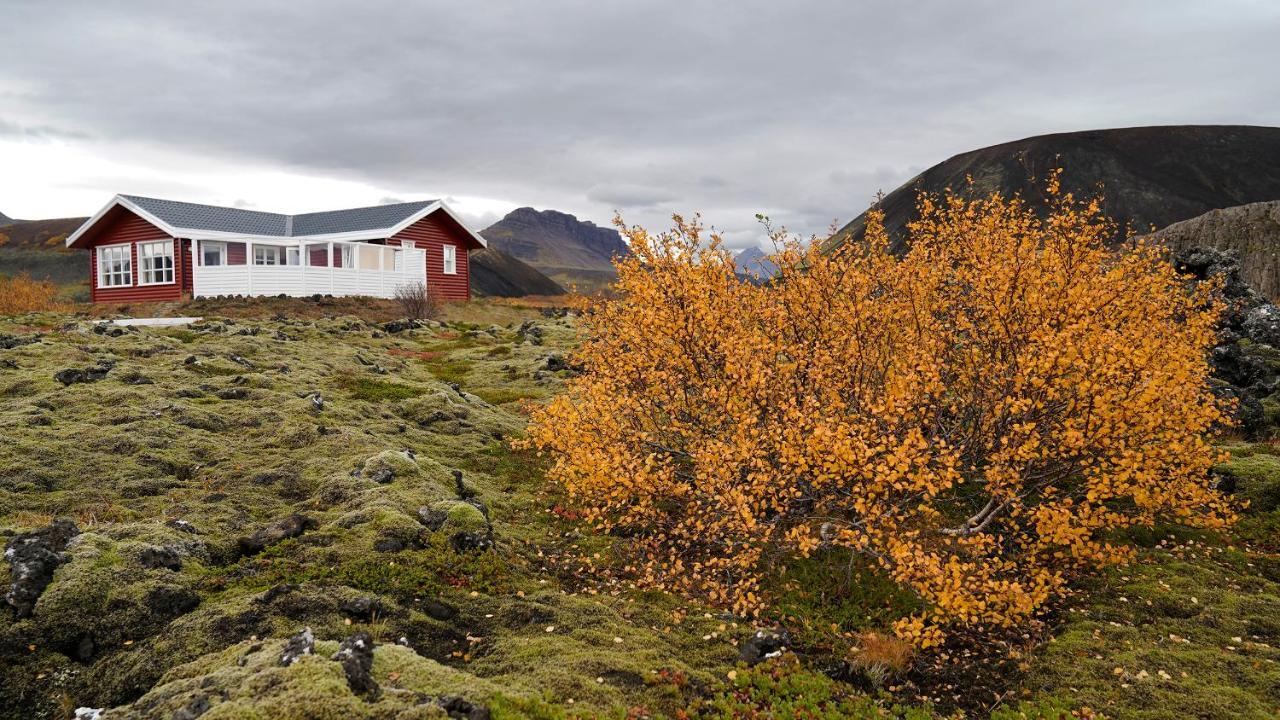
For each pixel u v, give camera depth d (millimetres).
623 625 8539
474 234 48688
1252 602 9547
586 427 10891
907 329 11352
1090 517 9969
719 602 9609
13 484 10523
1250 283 31703
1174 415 9531
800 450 9516
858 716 7125
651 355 11273
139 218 41531
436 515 10242
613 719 6355
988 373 10234
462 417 17000
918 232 12250
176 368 17938
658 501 12320
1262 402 16484
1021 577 10234
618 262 11164
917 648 8734
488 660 7453
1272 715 7133
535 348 28109
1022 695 7840
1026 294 10266
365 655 6430
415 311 37156
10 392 15180
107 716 5785
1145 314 11688
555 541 11375
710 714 6848
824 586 10125
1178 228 35500
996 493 9609
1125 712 7293
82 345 19453
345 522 9992
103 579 7945
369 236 42281
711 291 11188
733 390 10359
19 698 6652
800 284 11320
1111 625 9086
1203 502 9992
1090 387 8992
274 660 6254
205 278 38750
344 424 14875
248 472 11953
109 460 11734
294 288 39406
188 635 7281
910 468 9867
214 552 9195
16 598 7535
